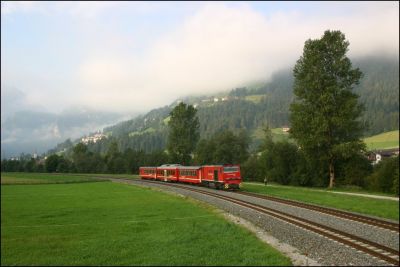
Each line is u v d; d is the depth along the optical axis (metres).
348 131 64.69
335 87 63.75
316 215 28.89
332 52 66.25
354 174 66.12
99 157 156.62
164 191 54.72
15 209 39.28
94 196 51.84
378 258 16.38
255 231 22.27
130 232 23.78
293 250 17.52
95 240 21.67
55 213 35.62
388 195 51.62
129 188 64.31
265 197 42.12
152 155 127.44
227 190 53.81
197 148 118.50
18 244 21.58
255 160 93.38
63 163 158.25
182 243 19.17
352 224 25.06
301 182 73.19
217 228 22.94
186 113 107.38
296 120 65.62
